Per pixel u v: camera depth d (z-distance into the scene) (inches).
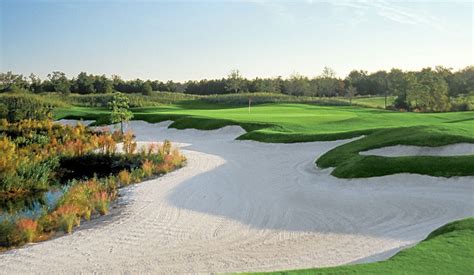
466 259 390.3
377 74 6333.7
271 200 818.8
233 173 1097.4
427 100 3666.3
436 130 1169.4
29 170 1049.5
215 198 850.8
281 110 3036.4
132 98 3996.1
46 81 5428.2
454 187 792.3
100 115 2822.3
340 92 5516.7
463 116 2303.2
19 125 1800.0
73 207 740.7
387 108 3971.5
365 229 626.8
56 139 1589.6
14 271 516.7
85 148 1385.3
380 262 392.5
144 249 580.1
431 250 416.8
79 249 588.7
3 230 637.9
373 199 766.5
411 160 909.8
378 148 1106.1
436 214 666.2
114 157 1332.4
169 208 790.5
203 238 620.4
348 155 1088.8
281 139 1526.8
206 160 1314.0
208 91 5738.2
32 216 780.0
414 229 606.5
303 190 876.6
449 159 882.8
